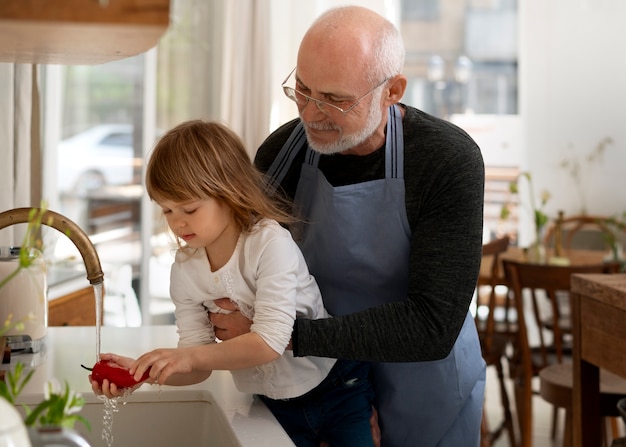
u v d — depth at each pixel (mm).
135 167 4320
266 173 1851
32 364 1749
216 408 1555
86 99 3920
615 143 6172
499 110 6359
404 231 1717
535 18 6223
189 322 1600
